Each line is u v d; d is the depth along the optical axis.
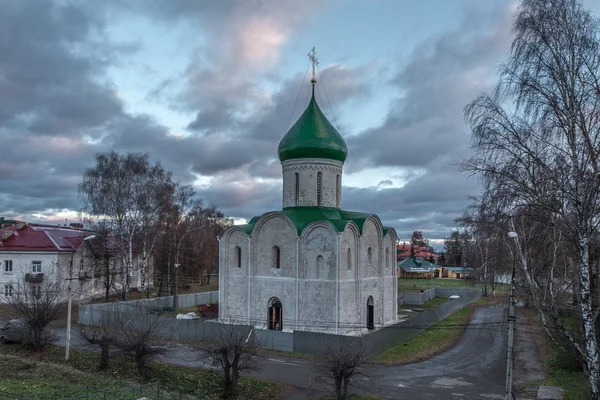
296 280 44.62
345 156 51.38
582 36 20.08
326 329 43.22
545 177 20.92
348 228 45.12
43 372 31.38
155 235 66.50
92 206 59.38
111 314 46.03
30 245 64.25
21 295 51.03
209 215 109.88
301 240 44.75
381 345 40.44
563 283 28.80
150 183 61.78
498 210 22.72
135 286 81.56
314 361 30.95
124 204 60.00
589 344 21.28
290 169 50.38
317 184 49.69
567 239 23.92
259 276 47.22
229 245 49.62
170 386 30.05
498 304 68.75
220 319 49.09
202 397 28.47
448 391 30.64
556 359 37.59
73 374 31.06
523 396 29.62
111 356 35.91
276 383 31.34
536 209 22.22
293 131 50.12
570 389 30.38
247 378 32.06
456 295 77.12
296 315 44.38
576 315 34.06
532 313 62.81
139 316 42.78
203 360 34.62
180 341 41.69
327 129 49.78
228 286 49.25
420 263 127.44
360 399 28.73
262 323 46.53
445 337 47.19
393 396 29.56
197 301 65.12
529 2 20.70
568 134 20.52
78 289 65.69
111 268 69.25
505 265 41.09
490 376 34.16
